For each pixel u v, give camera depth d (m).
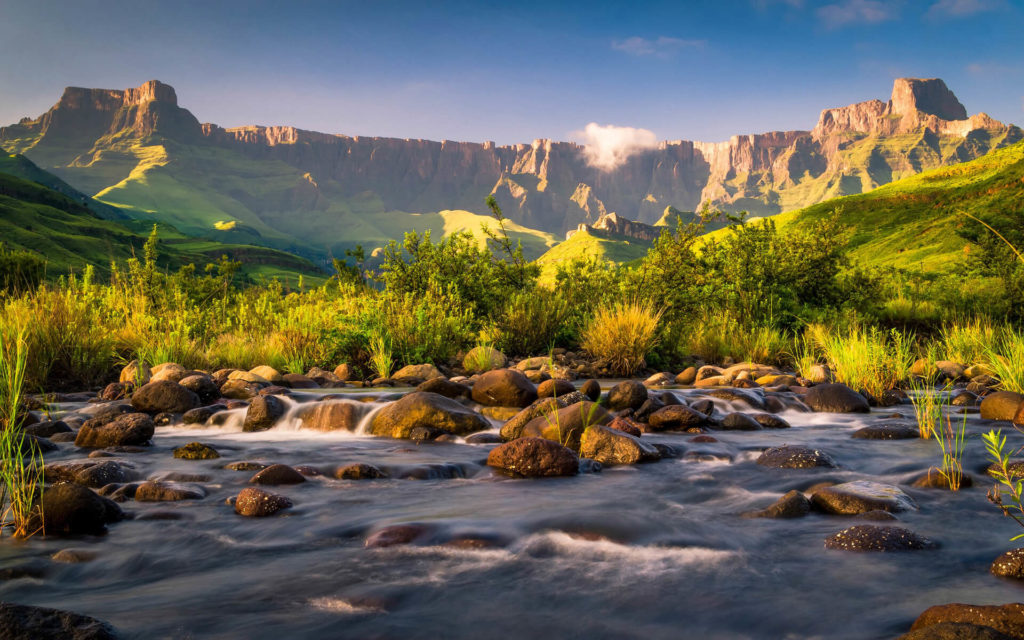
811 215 102.56
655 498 4.75
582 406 6.74
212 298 18.28
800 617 2.74
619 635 2.59
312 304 17.86
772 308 16.64
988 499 4.50
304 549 3.70
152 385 8.75
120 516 4.27
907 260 65.81
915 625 2.58
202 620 2.74
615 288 16.69
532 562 3.44
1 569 3.37
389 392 9.60
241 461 5.90
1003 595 2.91
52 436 6.92
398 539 3.79
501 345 14.64
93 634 2.45
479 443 6.91
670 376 12.14
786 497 4.40
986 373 10.93
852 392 8.98
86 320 11.60
